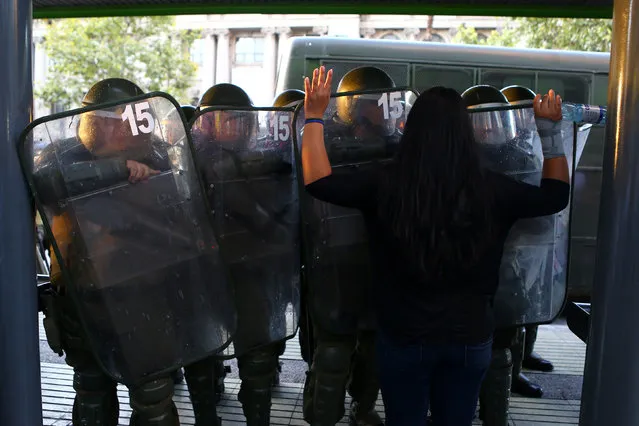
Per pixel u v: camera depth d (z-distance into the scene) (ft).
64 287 7.66
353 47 21.04
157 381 7.45
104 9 14.28
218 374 11.78
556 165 6.84
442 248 5.97
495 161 8.14
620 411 6.53
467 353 6.21
